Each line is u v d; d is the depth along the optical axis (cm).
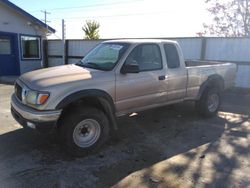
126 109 494
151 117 654
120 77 469
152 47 528
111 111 469
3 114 662
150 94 520
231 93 988
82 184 351
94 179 363
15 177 364
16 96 471
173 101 577
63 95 405
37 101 399
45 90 397
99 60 509
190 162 418
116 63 473
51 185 347
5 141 487
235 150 465
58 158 425
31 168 390
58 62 1586
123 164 408
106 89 450
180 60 576
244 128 585
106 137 459
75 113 418
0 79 1318
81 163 409
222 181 362
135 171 387
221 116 679
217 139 517
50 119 398
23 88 432
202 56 1077
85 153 434
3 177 363
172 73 553
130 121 620
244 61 996
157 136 529
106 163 411
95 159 424
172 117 657
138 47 503
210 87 652
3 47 1422
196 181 362
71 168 393
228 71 699
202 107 641
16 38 1462
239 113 710
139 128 574
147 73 509
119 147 472
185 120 636
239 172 388
